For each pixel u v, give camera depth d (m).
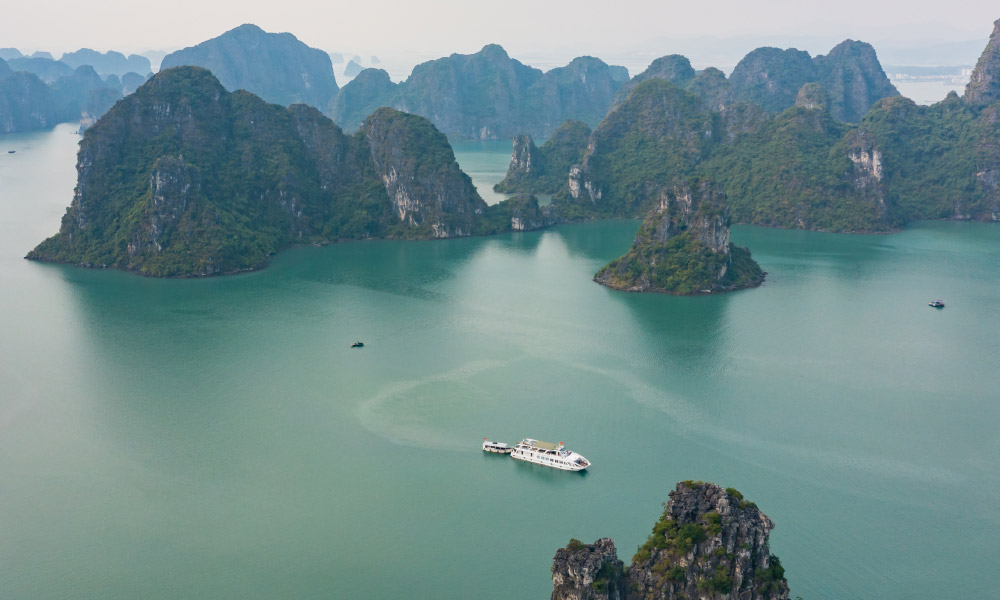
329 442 174.88
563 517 146.62
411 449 172.00
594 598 110.44
